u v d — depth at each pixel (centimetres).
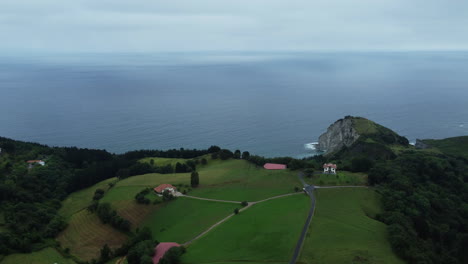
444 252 8631
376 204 10850
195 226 10288
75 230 10969
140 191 12800
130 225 10962
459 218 10812
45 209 12238
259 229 9194
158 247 8900
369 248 7775
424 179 13312
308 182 12862
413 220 9775
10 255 9088
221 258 7938
